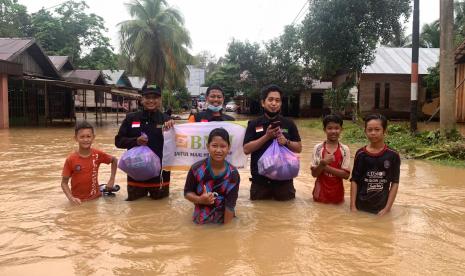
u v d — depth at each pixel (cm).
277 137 511
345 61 2111
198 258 323
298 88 3319
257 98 3519
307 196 554
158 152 531
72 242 357
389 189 472
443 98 1126
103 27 4100
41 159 861
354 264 314
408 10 2034
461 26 3020
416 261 320
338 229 403
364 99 2542
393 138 1198
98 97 3350
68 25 3881
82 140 506
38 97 2433
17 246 346
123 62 3325
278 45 3303
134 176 505
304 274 295
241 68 3412
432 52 2848
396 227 411
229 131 524
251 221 429
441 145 1009
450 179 679
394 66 2578
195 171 435
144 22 3184
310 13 2075
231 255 330
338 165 504
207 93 567
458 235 386
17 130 1775
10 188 570
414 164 856
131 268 304
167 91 4112
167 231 392
